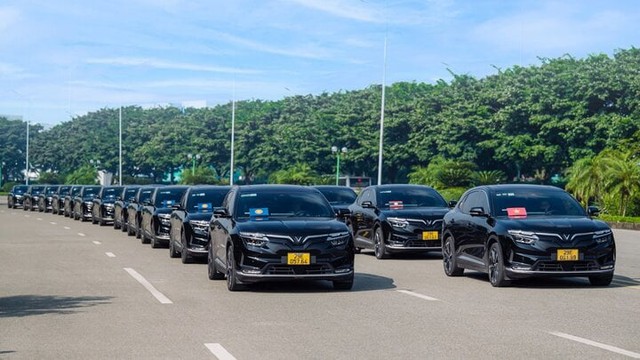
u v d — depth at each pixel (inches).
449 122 2625.5
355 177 3058.6
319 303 506.9
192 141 3860.7
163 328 416.2
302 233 558.3
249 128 3646.7
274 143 3462.1
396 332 401.7
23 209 2434.8
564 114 2349.9
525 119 2461.9
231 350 359.3
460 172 2127.2
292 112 3634.4
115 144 4483.3
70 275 673.6
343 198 1077.8
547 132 2367.1
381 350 357.1
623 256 880.9
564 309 477.4
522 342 373.7
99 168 4525.1
